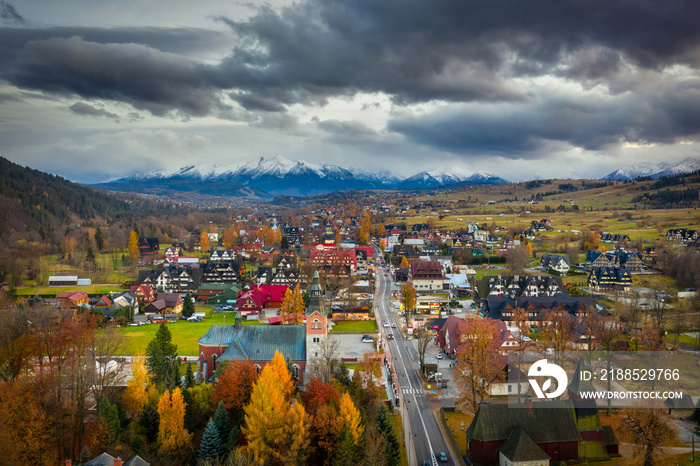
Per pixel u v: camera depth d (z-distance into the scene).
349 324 193.25
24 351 105.81
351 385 113.44
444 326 161.25
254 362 124.06
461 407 116.56
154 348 121.81
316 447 92.56
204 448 86.81
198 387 107.00
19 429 83.12
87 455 82.75
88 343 109.69
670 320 181.50
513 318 178.12
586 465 91.69
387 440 89.69
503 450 89.69
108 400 94.81
